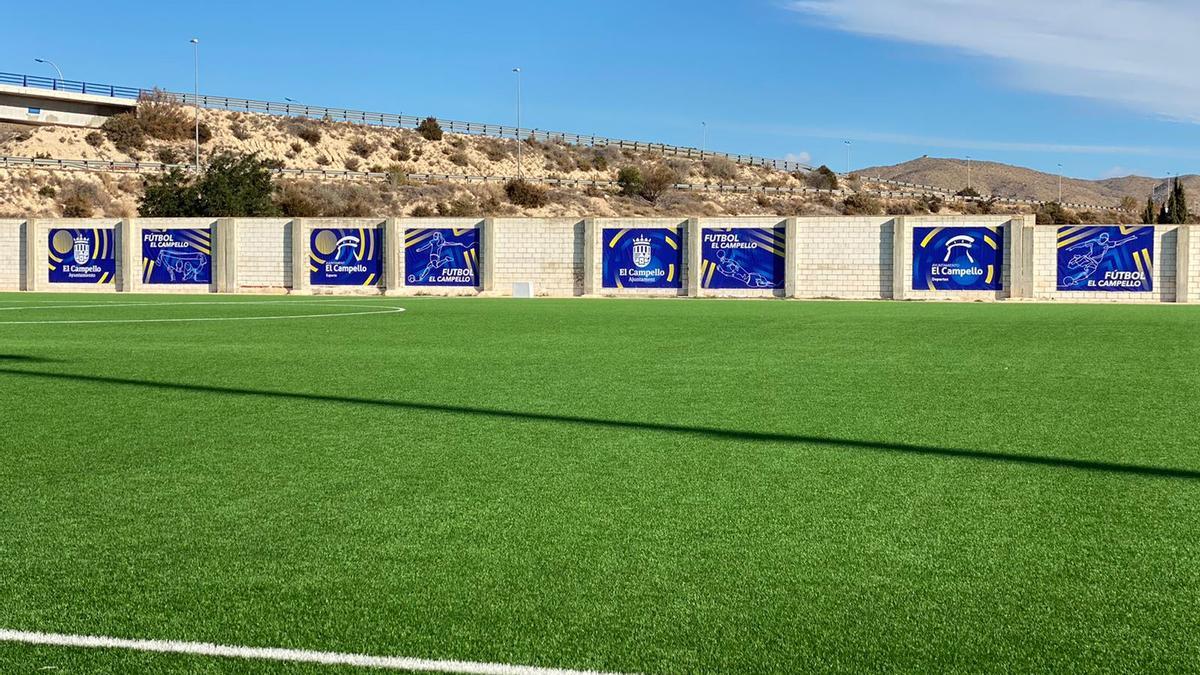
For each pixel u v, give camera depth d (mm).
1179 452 8664
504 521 6488
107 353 17203
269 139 96375
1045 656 4383
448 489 7352
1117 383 13312
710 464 8188
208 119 96875
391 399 11781
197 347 18375
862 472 7883
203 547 5949
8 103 85188
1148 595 5109
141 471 7961
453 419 10367
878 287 41844
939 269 41312
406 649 4457
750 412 10836
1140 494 7168
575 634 4621
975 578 5371
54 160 78062
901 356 16922
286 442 9141
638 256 43906
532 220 44594
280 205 66375
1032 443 9078
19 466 8148
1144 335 21719
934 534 6180
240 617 4836
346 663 4316
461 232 45031
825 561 5660
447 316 28266
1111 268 40031
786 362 15922
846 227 42031
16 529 6336
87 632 4660
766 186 106250
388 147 101000
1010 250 40625
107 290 47375
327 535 6195
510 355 16984
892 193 110000
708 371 14625
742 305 35969
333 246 45688
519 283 44719
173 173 62406
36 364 15445
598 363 15727
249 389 12641
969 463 8211
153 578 5395
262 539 6109
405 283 45438
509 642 4531
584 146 112188
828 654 4402
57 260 47688
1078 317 28812
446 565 5602
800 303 37875
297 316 28031
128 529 6332
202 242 46562
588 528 6328
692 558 5711
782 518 6551
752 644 4504
